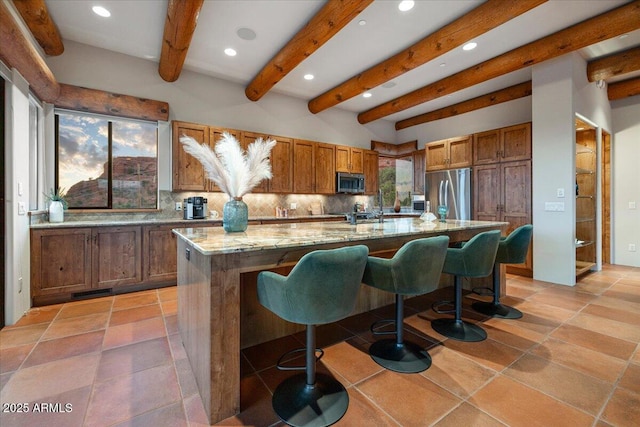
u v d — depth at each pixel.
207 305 1.47
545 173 3.82
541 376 1.78
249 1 2.76
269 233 2.11
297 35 3.15
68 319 2.65
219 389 1.45
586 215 4.48
